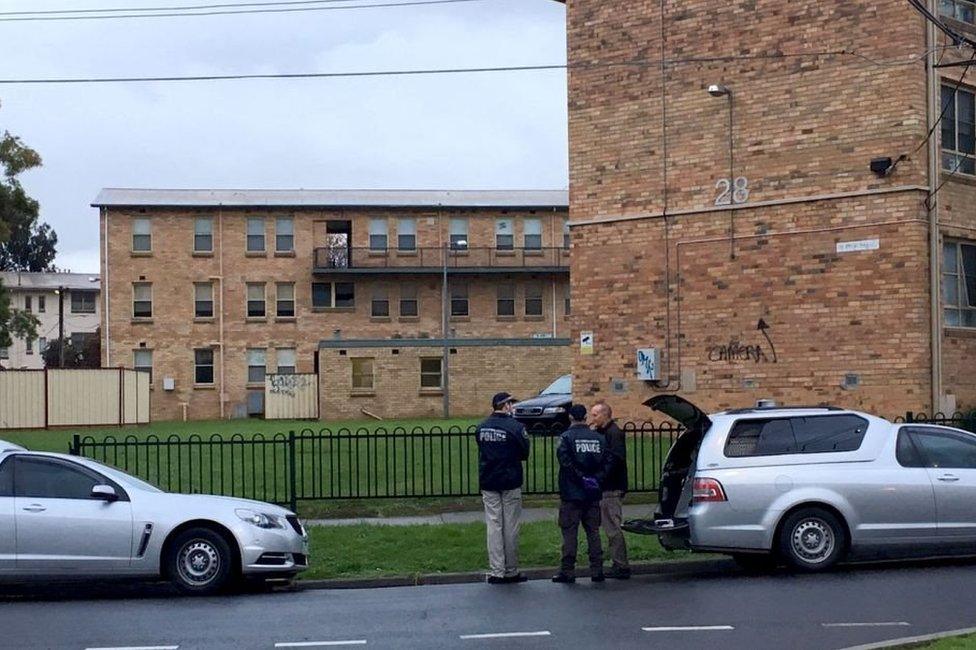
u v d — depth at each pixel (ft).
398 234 191.72
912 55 75.10
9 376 139.44
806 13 79.10
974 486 45.60
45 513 43.06
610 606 39.06
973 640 29.66
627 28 86.63
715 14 82.79
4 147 132.16
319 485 66.33
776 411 46.01
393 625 36.19
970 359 78.28
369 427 123.13
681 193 84.07
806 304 78.79
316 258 189.26
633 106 86.28
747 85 81.46
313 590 46.06
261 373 188.75
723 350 81.97
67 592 45.93
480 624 36.01
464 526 54.54
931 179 75.51
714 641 32.50
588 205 88.17
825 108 78.28
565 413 98.68
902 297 75.10
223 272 188.44
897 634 33.22
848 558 45.98
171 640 34.17
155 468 76.07
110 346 186.19
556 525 54.95
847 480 44.86
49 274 309.22
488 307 193.16
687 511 45.01
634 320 85.87
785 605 38.27
